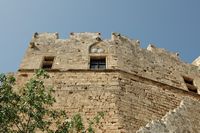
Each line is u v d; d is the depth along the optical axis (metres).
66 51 25.12
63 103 19.88
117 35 27.11
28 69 22.84
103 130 18.12
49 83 21.50
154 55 27.06
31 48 25.27
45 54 24.73
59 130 13.62
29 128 13.26
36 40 26.34
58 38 26.86
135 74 23.39
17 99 13.45
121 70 23.05
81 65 23.56
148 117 20.12
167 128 17.23
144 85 22.81
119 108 19.62
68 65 23.50
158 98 22.19
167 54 28.03
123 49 25.83
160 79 24.47
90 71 22.77
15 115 13.02
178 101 22.78
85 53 24.95
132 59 25.11
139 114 20.00
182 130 17.75
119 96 20.61
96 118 15.94
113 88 21.20
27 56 24.36
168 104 22.06
